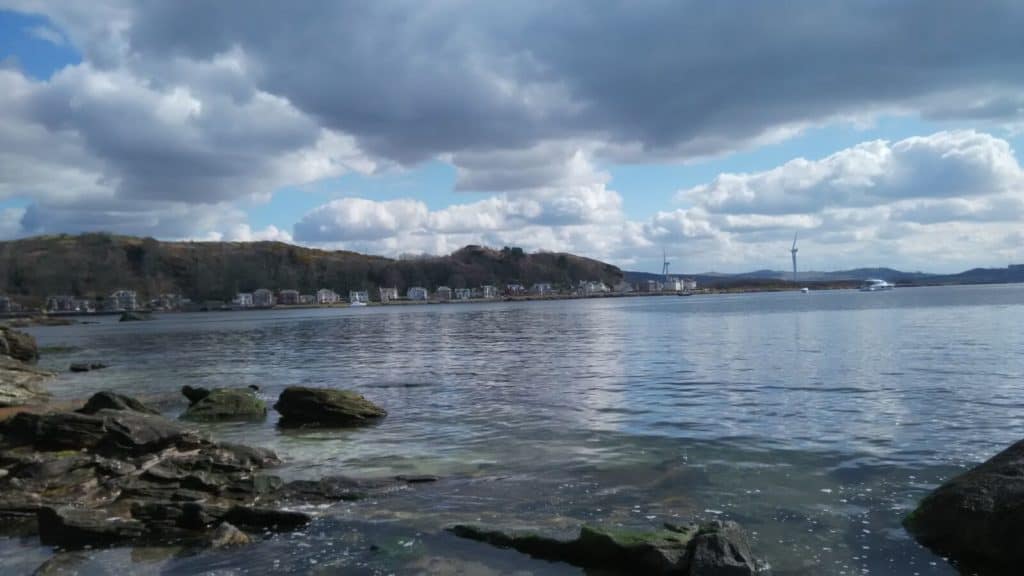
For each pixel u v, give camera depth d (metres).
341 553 11.25
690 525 11.26
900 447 17.09
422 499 14.03
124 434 16.86
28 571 10.98
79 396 31.28
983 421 20.03
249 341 75.94
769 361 38.44
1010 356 36.47
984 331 54.88
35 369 38.88
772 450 17.27
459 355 50.06
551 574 10.28
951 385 27.06
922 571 10.00
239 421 24.09
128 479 15.09
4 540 12.44
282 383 35.19
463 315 155.25
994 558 10.16
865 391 26.27
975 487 11.02
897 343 46.88
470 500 13.84
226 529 12.16
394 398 28.67
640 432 20.06
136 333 105.56
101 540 12.16
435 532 12.05
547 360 43.75
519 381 33.06
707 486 14.30
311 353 56.00
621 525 11.77
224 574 10.55
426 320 131.00
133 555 11.43
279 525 12.66
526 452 18.00
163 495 14.24
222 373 41.19
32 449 16.95
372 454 18.45
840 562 10.31
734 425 20.59
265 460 17.28
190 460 16.27
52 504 13.76
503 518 12.58
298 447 19.61
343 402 23.94
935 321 70.75
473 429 21.47
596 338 63.84
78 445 17.00
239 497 14.18
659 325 83.19
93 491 14.52
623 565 10.38
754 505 12.94
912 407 22.59
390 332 88.75
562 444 18.80
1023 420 20.06
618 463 16.47
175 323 151.00
